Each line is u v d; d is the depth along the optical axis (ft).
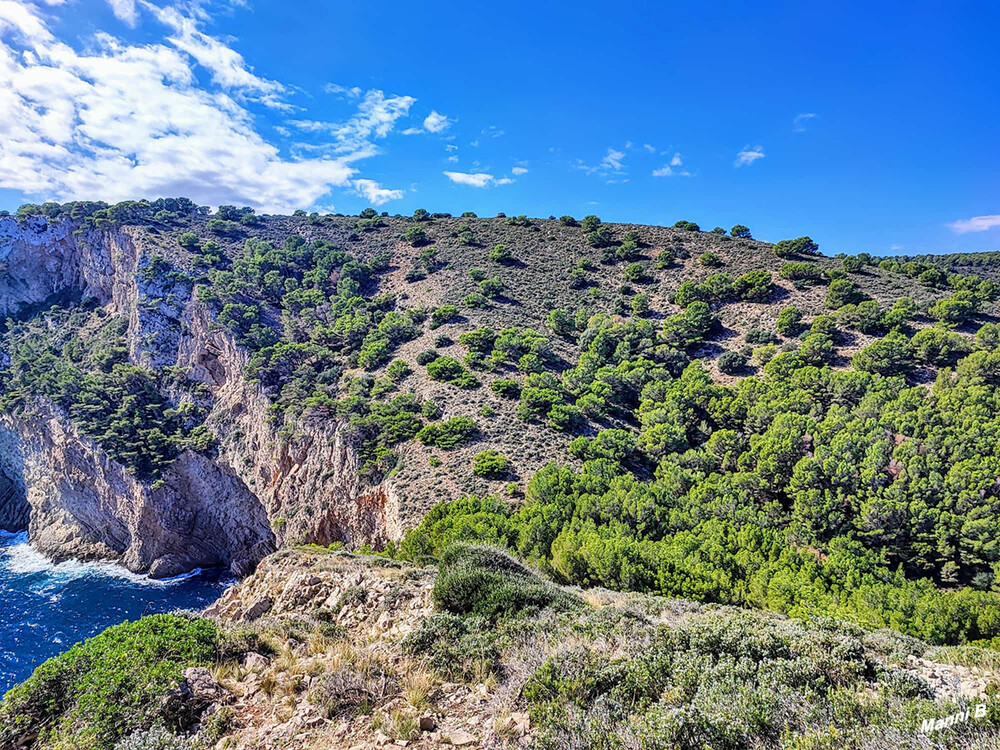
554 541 90.02
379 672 28.04
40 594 174.70
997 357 136.26
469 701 25.79
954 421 120.78
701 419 160.25
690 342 201.87
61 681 26.89
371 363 198.08
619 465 133.08
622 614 38.42
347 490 152.56
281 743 22.79
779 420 138.72
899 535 101.71
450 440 140.46
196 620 35.35
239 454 196.13
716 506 111.34
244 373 202.69
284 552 69.46
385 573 53.42
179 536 200.95
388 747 21.79
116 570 199.72
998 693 21.71
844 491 111.75
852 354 170.50
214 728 24.11
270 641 35.24
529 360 184.55
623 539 87.04
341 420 166.40
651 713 21.13
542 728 21.71
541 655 28.84
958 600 70.54
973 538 96.22
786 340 189.78
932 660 31.78
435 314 224.94
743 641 29.48
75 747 22.36
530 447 139.74
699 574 77.92
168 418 212.64
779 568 81.76
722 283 225.56
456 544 52.90
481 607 38.34
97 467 203.82
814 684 24.48
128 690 25.41
